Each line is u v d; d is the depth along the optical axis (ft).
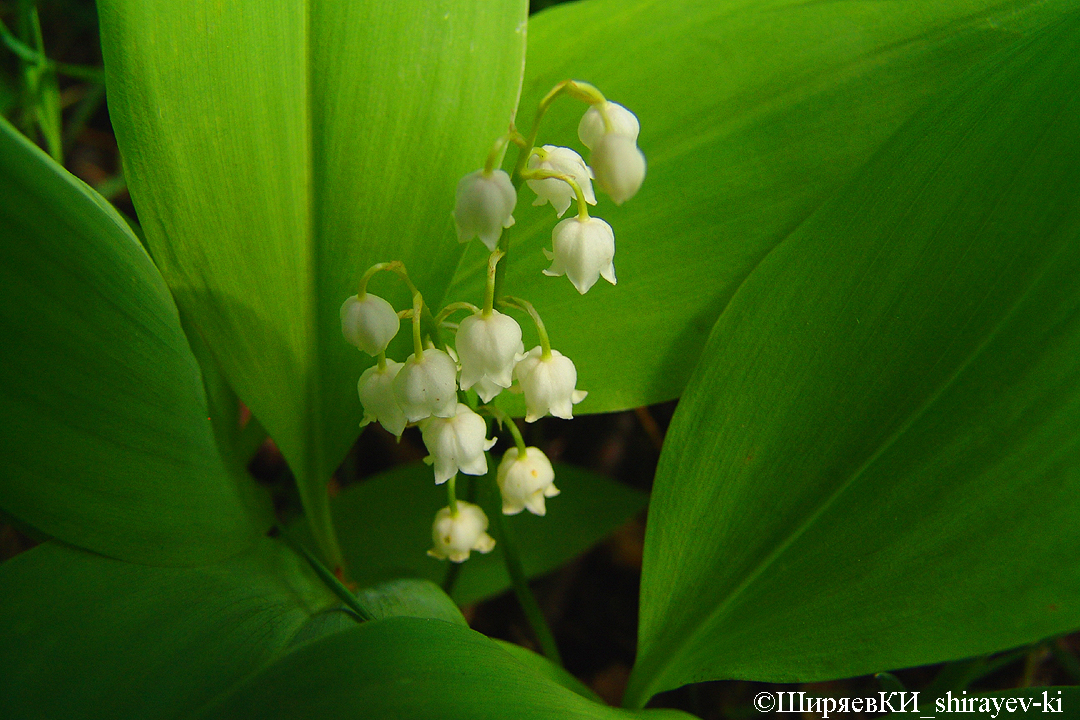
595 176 0.91
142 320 0.98
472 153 1.02
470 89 1.02
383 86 1.01
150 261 1.00
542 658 1.04
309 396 1.04
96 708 0.92
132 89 0.99
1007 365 0.96
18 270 0.94
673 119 1.07
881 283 0.99
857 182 1.01
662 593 1.01
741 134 1.06
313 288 1.02
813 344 1.00
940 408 0.97
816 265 1.00
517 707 0.92
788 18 1.08
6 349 0.95
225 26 0.99
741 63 1.07
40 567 0.97
